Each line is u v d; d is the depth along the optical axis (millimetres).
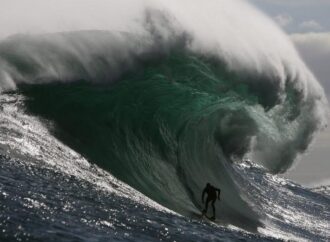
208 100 101125
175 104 96500
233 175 112625
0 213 44281
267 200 115125
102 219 51719
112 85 91625
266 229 84562
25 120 79062
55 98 85688
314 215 117062
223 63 102375
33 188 55438
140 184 79688
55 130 80438
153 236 51250
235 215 86688
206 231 61438
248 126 111500
